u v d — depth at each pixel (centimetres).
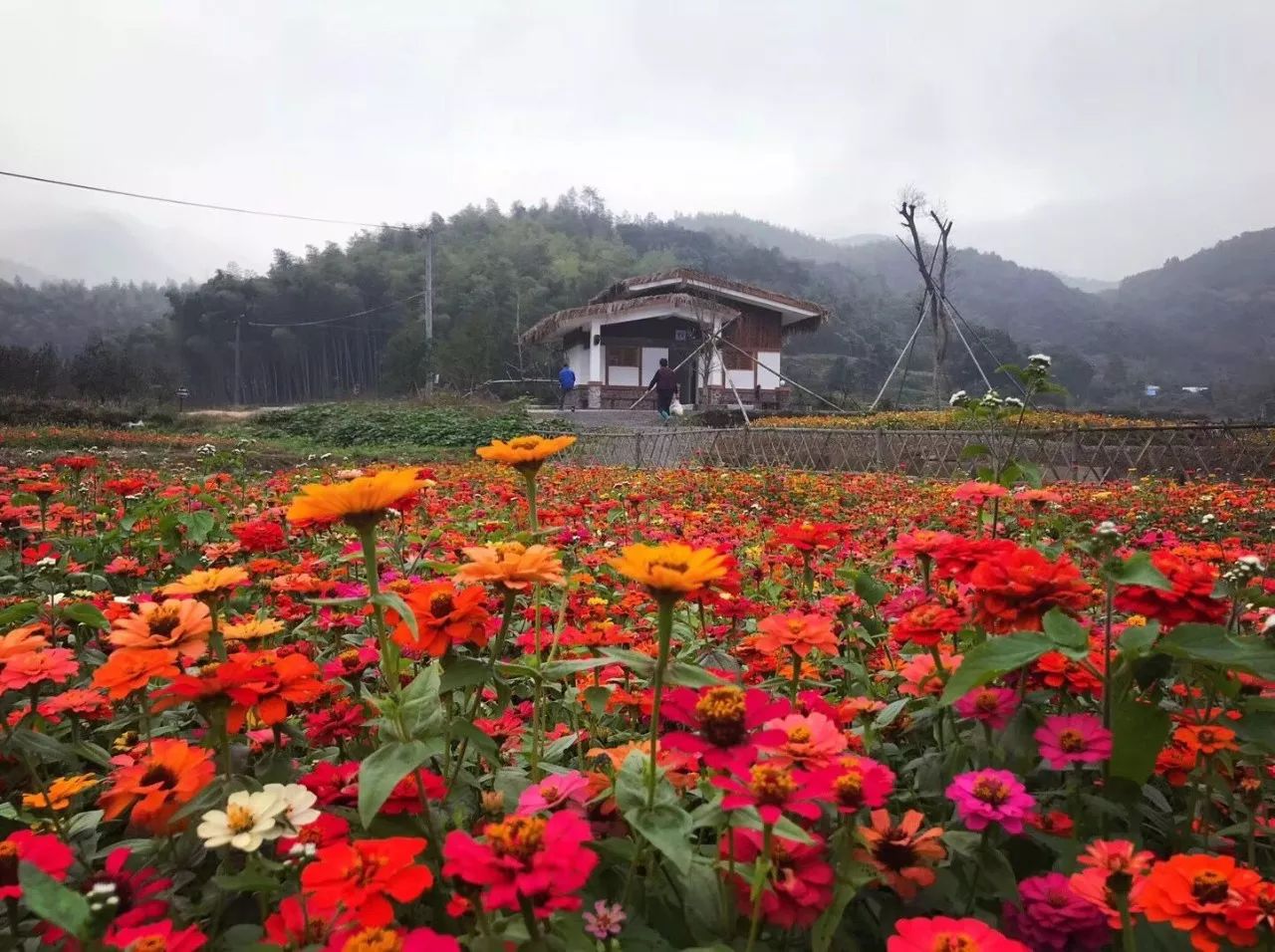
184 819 146
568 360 3841
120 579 402
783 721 134
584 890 138
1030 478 372
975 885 148
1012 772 176
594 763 208
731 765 120
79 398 3872
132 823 148
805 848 131
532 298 7962
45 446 1970
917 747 218
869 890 147
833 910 125
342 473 324
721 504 852
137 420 2684
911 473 1405
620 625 317
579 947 110
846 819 134
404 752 128
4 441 1969
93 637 298
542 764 171
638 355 3250
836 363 6906
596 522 557
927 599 227
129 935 104
